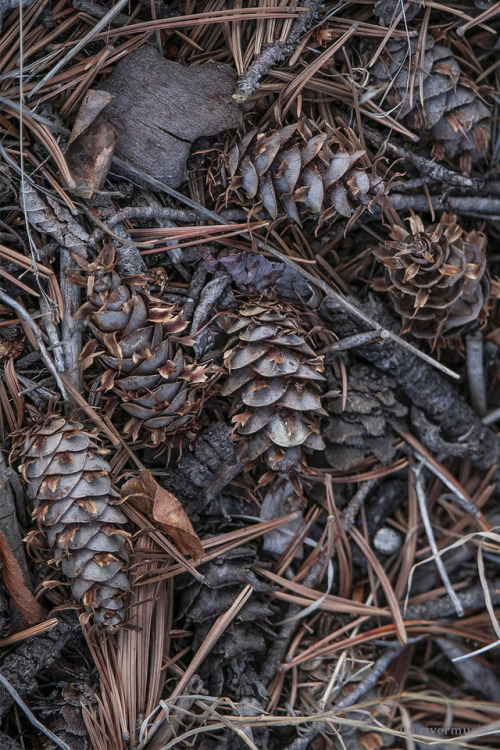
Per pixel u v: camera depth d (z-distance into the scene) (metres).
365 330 0.60
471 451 0.62
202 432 0.59
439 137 0.59
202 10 0.58
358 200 0.58
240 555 0.59
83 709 0.57
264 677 0.60
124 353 0.56
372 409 0.61
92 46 0.57
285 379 0.58
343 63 0.59
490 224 0.62
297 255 0.60
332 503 0.60
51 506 0.56
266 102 0.59
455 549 0.62
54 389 0.58
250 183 0.57
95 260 0.56
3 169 0.56
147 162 0.57
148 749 0.58
